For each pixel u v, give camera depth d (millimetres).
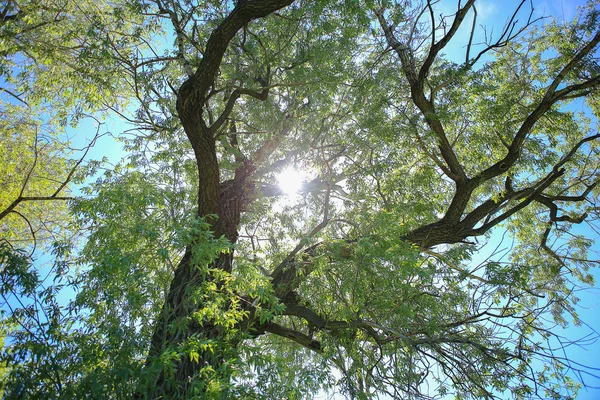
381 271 6562
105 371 4461
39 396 4121
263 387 5160
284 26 9312
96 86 8703
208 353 5457
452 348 6688
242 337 5543
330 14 8562
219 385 4289
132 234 5449
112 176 7527
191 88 7062
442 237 8570
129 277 4887
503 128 9711
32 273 4609
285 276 7453
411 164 9766
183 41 8523
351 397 5930
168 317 5066
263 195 9398
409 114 9773
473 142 10172
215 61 7273
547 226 10617
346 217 9219
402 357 6684
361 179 9305
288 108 9438
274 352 8781
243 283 5527
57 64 10086
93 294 4949
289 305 7480
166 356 4352
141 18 8773
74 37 8742
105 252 5180
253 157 9555
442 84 9242
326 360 6719
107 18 9672
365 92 9242
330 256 6910
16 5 10391
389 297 6621
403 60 9672
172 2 8328
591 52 9734
